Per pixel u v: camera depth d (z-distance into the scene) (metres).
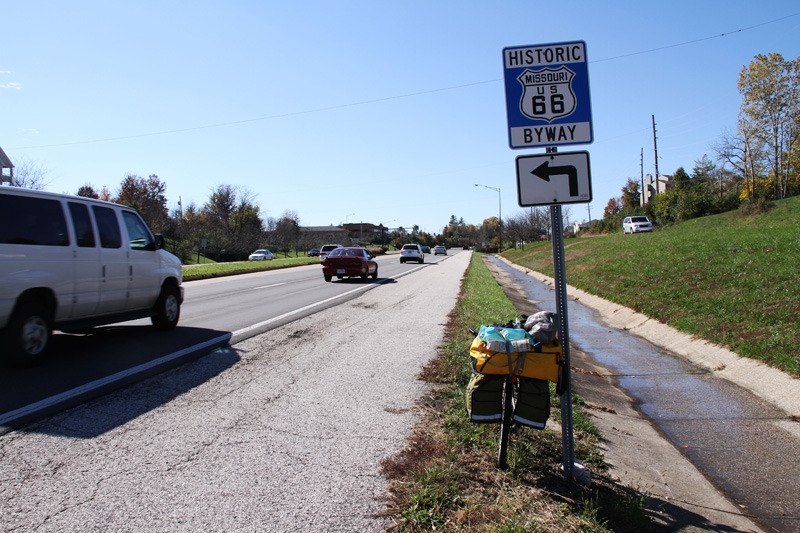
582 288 20.03
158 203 64.44
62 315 6.34
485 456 3.85
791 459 4.93
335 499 3.12
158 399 4.88
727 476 4.54
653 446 5.10
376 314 11.05
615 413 6.09
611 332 12.41
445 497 3.15
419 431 4.26
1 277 5.44
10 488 3.10
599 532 2.92
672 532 3.36
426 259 54.59
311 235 84.56
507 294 20.62
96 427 4.13
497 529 2.82
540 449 4.09
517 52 3.69
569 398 3.62
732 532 3.47
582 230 76.50
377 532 2.79
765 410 6.45
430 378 5.87
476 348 3.75
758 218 29.86
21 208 5.83
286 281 21.47
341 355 7.02
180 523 2.79
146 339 7.72
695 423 6.00
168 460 3.57
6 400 4.68
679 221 43.69
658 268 17.59
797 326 8.52
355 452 3.81
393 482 3.35
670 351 10.14
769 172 43.44
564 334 3.60
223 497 3.09
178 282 8.91
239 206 66.69
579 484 3.60
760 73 36.81
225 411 4.63
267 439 4.02
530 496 3.29
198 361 6.39
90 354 6.62
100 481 3.24
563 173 3.56
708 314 10.88
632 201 83.25
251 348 7.27
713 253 17.09
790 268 11.99
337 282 20.83
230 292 16.12
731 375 8.02
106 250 7.04
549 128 3.64
